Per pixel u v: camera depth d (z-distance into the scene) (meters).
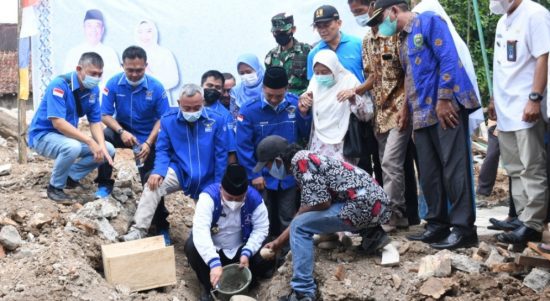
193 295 5.69
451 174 5.49
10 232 5.50
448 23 5.70
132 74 6.38
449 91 5.36
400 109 5.84
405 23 5.53
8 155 8.12
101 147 6.23
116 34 9.06
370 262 5.51
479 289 5.08
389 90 5.95
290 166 5.12
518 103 5.38
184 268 6.08
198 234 5.39
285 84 5.86
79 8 8.94
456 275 5.19
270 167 5.16
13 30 21.08
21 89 7.60
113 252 5.49
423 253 5.58
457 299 5.01
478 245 5.69
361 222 5.18
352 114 6.04
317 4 9.02
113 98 6.54
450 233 5.66
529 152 5.34
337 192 5.14
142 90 6.52
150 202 5.98
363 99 6.02
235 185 5.33
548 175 5.39
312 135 6.13
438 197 5.67
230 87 7.15
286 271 5.48
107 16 9.02
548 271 5.12
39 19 8.88
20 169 7.32
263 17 9.11
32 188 6.73
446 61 5.37
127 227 6.30
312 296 5.11
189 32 9.12
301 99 6.02
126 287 5.30
